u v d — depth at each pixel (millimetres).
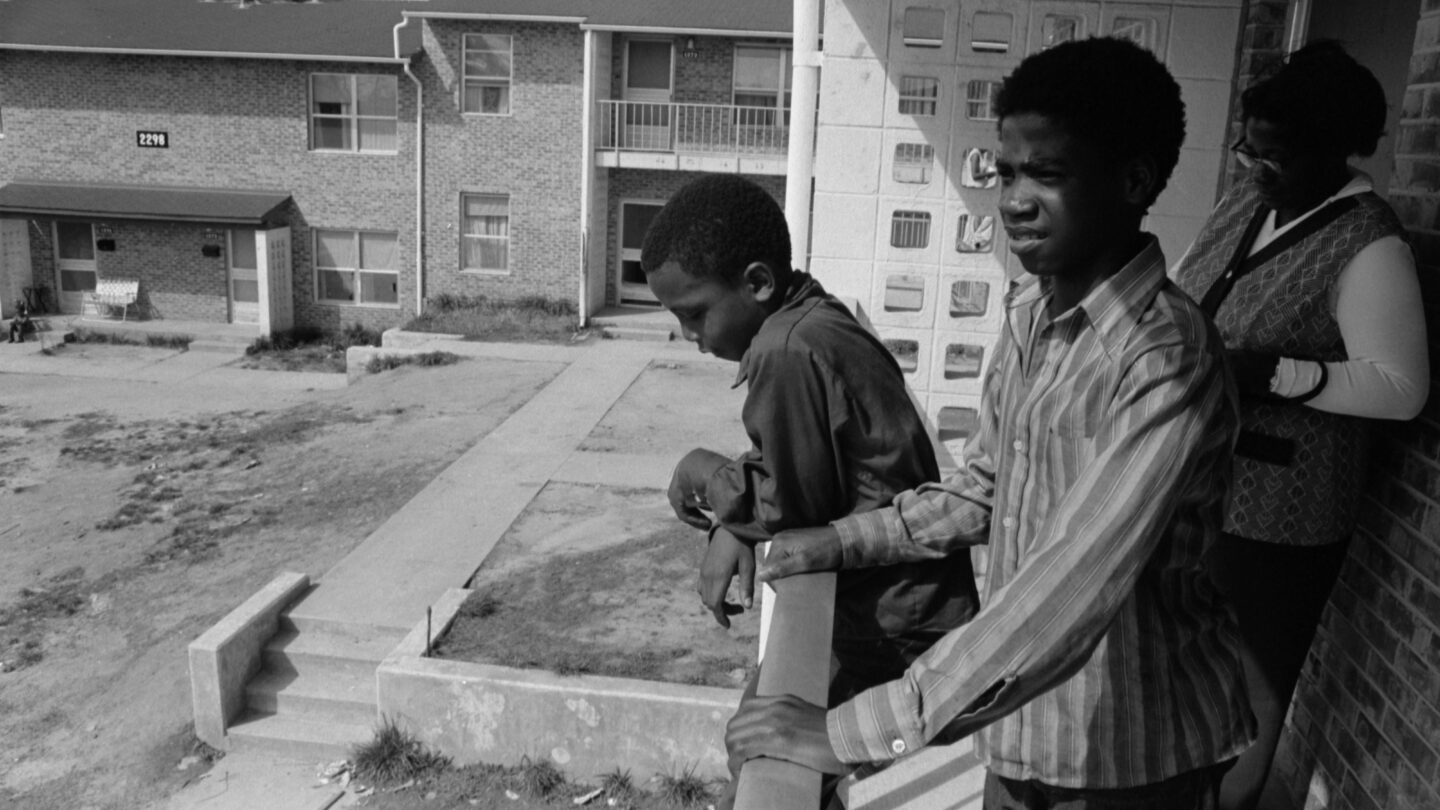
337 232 24766
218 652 8289
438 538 10719
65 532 12320
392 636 8961
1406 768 2270
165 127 24672
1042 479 1430
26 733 8602
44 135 24984
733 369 19047
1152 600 1477
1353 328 2074
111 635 9938
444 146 23828
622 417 15508
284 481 13453
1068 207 1302
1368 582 2502
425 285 24547
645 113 23750
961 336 4551
